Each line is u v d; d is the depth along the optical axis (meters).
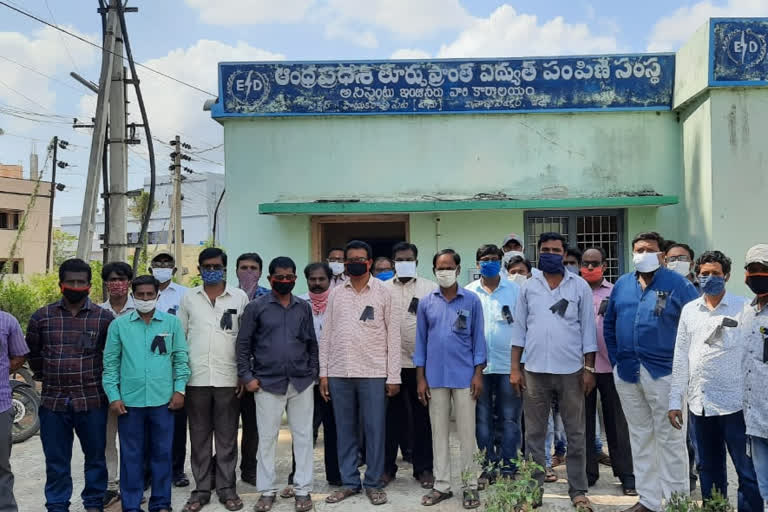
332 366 5.14
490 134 8.63
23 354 4.50
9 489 4.35
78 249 9.79
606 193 8.58
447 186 8.64
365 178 8.66
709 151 7.70
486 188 8.62
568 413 4.72
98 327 4.72
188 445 6.83
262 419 4.92
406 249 5.59
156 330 4.78
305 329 5.07
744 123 7.67
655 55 8.49
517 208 8.32
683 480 4.35
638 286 4.52
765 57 7.60
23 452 6.74
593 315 4.75
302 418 4.99
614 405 5.12
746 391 3.65
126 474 4.66
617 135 8.59
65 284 4.56
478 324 4.98
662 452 4.39
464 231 8.65
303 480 4.89
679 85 8.33
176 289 5.93
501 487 4.28
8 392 4.34
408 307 5.59
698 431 4.09
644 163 8.59
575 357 4.69
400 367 5.09
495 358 5.27
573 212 8.66
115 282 5.21
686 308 4.16
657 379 4.36
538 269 4.97
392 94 8.59
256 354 5.00
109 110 10.15
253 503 5.09
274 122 8.68
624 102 8.53
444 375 4.91
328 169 8.68
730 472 5.54
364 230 12.38
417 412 5.42
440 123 8.65
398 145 8.66
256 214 8.69
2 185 29.86
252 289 5.65
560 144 8.59
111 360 4.70
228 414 5.03
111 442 5.16
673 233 8.62
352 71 8.59
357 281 5.22
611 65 8.52
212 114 8.65
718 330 3.94
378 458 5.04
